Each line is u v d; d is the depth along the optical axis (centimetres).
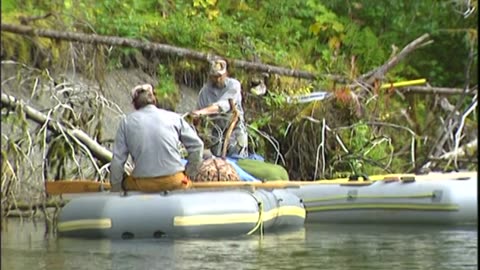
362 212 3656
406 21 6100
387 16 6062
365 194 3656
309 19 5669
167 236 3056
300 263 2653
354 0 5991
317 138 4509
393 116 5172
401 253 2873
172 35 4866
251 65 4741
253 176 3603
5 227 3434
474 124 5206
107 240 3042
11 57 4069
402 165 4875
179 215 3047
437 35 6175
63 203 3584
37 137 3703
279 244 3025
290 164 4547
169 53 4619
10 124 3747
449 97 5709
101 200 3089
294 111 4581
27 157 3622
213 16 5116
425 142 5081
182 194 3145
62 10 4497
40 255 2753
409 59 6088
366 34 5769
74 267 2553
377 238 3222
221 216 3117
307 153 4528
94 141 3831
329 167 4528
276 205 3381
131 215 3047
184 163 3275
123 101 4497
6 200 3584
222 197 3162
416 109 5341
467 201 3547
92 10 4681
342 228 3522
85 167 3869
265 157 4491
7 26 4047
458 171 4738
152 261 2639
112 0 4800
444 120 5284
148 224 3047
